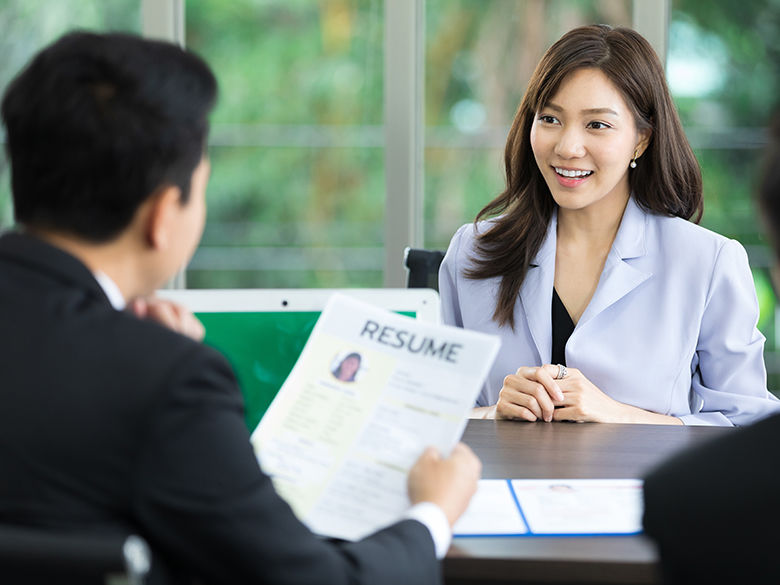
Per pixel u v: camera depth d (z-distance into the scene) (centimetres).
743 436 93
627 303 265
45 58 117
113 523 106
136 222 119
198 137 121
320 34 516
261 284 532
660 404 258
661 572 96
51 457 105
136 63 116
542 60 262
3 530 97
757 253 506
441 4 510
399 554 125
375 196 524
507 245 277
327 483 152
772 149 96
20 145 116
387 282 525
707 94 504
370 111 519
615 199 272
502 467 188
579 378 241
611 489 173
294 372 168
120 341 110
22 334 111
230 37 518
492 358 160
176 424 106
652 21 497
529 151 275
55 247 117
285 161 525
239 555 108
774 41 498
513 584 148
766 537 85
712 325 262
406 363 164
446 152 521
